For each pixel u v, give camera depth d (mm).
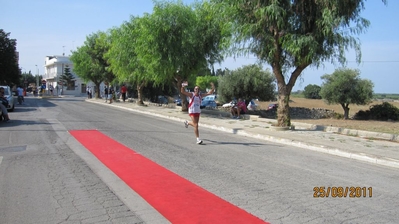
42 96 56438
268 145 11500
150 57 21188
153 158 8820
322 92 30891
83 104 33531
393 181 7223
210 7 16281
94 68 39906
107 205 5391
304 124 16000
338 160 9367
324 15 12523
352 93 29094
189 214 5055
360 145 10945
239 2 13633
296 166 8359
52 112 22219
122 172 7383
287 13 13461
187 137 12711
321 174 7621
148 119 19562
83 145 10414
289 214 5152
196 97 11273
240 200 5727
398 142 11773
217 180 6898
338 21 12508
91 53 40844
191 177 7082
